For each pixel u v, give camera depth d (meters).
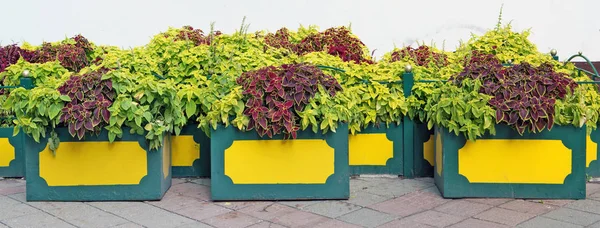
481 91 5.05
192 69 6.00
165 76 6.09
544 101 4.88
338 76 5.89
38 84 5.86
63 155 5.05
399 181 5.81
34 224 4.55
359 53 6.94
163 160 5.23
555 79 5.04
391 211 4.83
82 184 5.09
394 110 5.79
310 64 5.53
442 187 5.21
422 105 5.82
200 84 5.80
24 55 6.86
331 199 5.13
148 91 5.04
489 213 4.73
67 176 5.07
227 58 6.10
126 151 5.07
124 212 4.84
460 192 5.12
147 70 5.91
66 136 5.02
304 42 7.05
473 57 6.45
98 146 5.04
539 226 4.42
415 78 6.02
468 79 5.16
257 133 5.03
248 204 5.05
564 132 5.00
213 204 5.06
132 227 4.46
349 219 4.63
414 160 5.93
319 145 5.07
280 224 4.52
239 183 5.09
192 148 5.94
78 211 4.86
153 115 5.13
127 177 5.09
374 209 4.88
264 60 6.11
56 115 4.84
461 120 4.95
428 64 6.59
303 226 4.47
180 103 5.55
